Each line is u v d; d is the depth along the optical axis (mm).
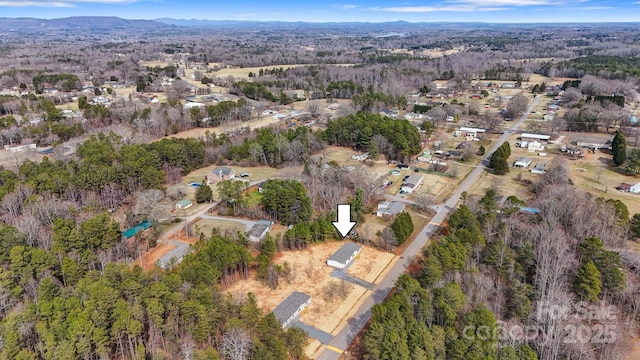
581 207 78375
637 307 56531
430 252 65875
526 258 65688
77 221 78750
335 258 72250
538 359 49406
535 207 85250
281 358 46938
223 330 51031
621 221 75812
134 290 52156
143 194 91750
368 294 65000
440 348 47344
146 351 49969
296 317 59375
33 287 58844
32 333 47406
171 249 76500
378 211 90250
